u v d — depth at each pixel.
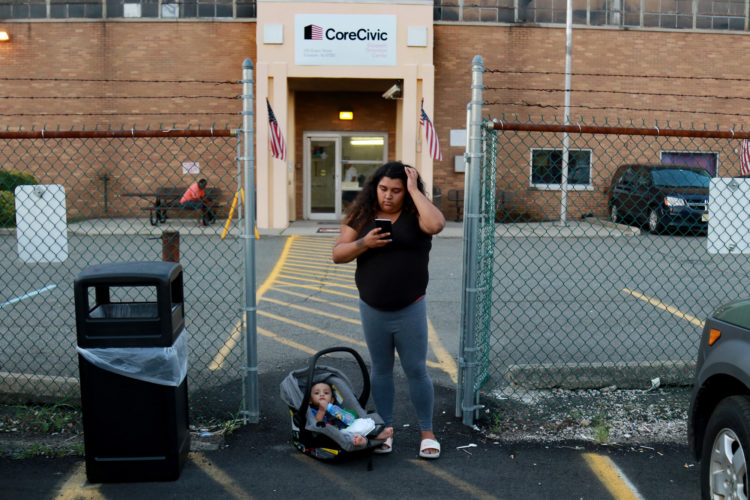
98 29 19.12
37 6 19.11
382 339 4.14
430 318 8.02
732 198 4.98
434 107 19.34
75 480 3.91
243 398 4.78
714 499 3.26
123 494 3.75
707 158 19.05
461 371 4.82
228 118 19.22
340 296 9.25
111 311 4.05
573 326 7.50
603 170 19.36
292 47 17.38
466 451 4.31
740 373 3.13
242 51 19.06
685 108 19.92
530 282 10.26
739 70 20.08
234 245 14.64
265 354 6.36
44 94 19.30
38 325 7.48
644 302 8.81
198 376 5.69
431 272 11.30
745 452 3.00
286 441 4.46
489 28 19.28
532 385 5.36
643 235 16.16
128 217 19.36
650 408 5.00
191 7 19.03
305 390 4.19
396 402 5.16
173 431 3.87
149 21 19.05
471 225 4.58
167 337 3.78
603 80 19.72
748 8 19.95
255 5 18.95
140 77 19.19
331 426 3.99
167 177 19.27
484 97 19.44
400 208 4.02
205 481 3.90
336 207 20.61
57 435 4.54
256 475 3.98
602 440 4.43
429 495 3.75
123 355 3.76
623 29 19.64
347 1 17.31
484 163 4.87
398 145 19.88
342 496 3.74
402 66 17.50
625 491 3.80
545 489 3.82
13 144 19.16
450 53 19.27
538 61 19.47
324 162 20.52
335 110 20.30
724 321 3.41
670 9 19.78
